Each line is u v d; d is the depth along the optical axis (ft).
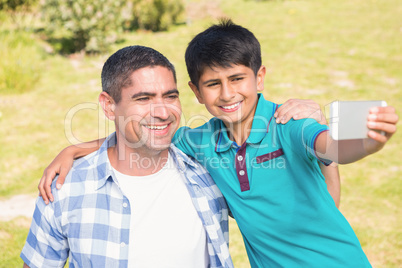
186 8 43.98
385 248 12.59
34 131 20.76
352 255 6.48
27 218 13.91
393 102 23.82
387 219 14.07
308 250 6.42
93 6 30.96
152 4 38.14
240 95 6.41
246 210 6.54
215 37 6.46
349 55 32.40
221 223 6.85
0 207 14.53
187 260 6.06
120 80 5.73
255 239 6.72
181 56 30.60
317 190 6.25
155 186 6.15
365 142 4.47
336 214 6.51
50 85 26.53
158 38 36.09
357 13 45.27
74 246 5.81
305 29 39.60
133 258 5.83
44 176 6.07
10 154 18.45
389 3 49.06
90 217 5.82
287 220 6.34
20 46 27.81
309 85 26.45
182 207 6.17
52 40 32.99
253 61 6.52
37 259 5.92
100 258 5.75
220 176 6.60
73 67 29.43
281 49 33.81
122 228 5.82
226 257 6.35
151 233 5.93
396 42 35.24
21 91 25.76
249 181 6.39
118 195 5.95
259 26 40.57
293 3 50.26
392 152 19.19
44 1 30.37
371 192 15.85
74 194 5.88
